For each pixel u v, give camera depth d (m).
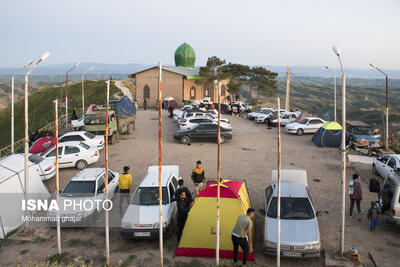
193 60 59.72
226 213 10.30
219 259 9.80
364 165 18.92
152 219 10.58
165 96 48.50
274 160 19.92
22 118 54.62
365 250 9.99
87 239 11.05
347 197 14.12
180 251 9.99
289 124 28.89
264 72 49.53
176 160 19.81
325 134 23.23
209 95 51.25
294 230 9.70
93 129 23.03
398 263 9.27
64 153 17.78
